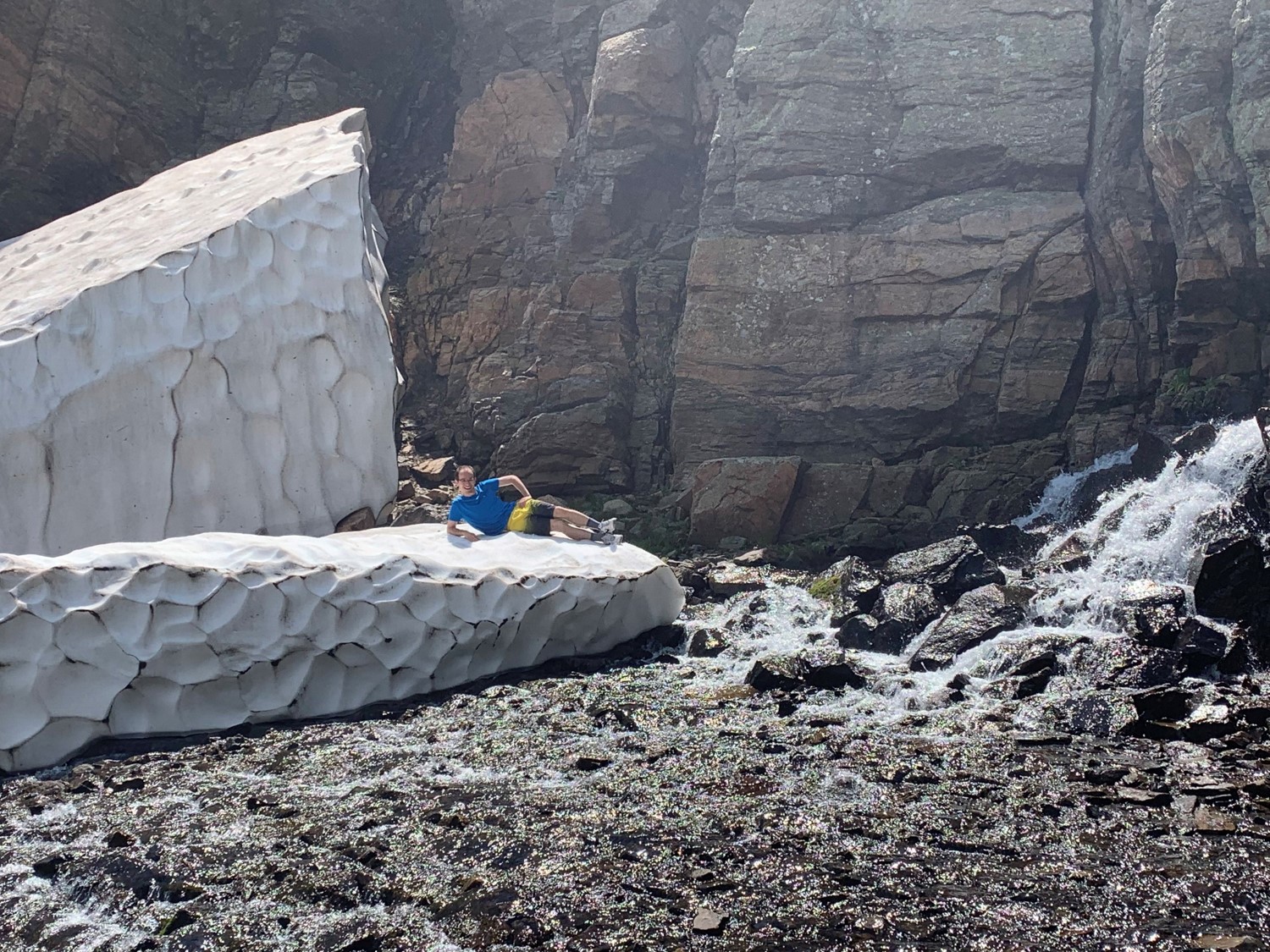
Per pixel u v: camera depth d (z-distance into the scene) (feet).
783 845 16.57
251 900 15.44
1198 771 19.29
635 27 62.95
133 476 29.81
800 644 29.84
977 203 51.62
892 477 48.06
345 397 33.01
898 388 50.34
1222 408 45.01
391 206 69.21
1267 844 16.14
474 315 60.13
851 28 54.90
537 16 69.41
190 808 18.76
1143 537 32.53
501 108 65.00
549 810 18.21
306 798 19.15
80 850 17.26
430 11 73.51
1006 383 49.19
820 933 13.82
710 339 53.21
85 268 33.76
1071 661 25.07
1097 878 15.11
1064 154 50.96
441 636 25.86
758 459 48.34
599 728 23.00
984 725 22.27
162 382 30.22
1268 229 43.21
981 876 15.33
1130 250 48.78
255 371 31.55
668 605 31.12
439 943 14.11
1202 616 26.66
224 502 30.86
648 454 54.24
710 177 56.75
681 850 16.44
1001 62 52.65
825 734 21.91
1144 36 49.42
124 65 62.95
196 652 22.72
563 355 56.03
